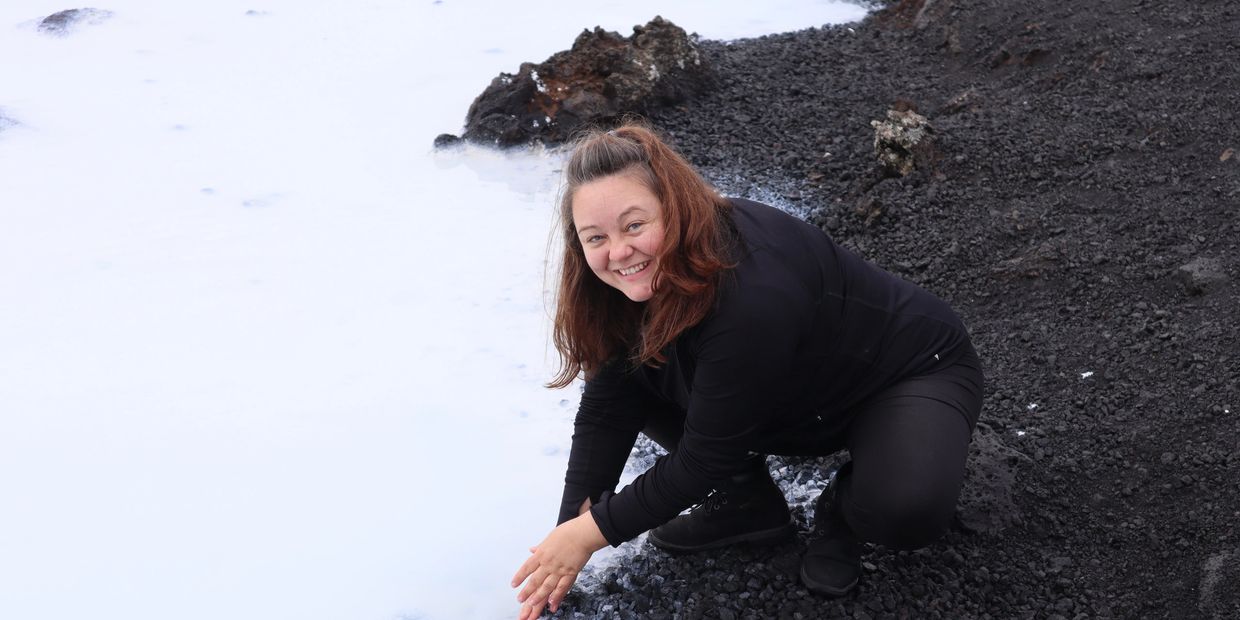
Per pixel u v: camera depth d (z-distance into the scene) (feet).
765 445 8.98
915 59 21.48
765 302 7.23
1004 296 13.80
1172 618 8.84
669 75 19.97
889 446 8.11
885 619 8.92
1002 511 10.11
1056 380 11.98
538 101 19.26
